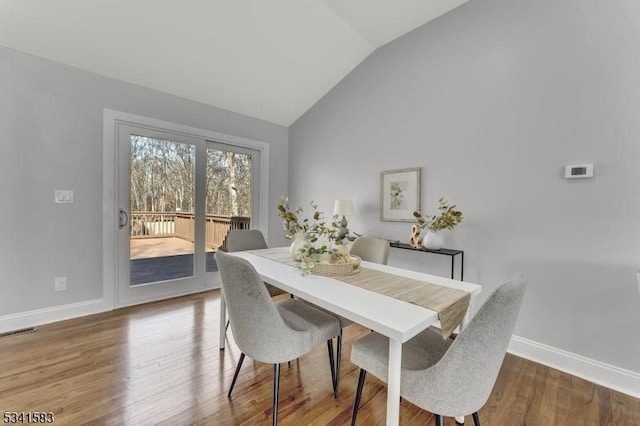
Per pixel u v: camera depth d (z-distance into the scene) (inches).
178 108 122.0
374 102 122.0
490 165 88.7
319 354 81.9
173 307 112.4
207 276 135.0
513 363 78.7
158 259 120.8
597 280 70.9
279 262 77.2
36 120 90.9
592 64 70.5
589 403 62.3
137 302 114.8
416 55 107.3
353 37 112.7
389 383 40.9
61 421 53.6
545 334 78.8
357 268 69.2
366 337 54.7
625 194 66.9
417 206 107.1
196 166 129.6
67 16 82.4
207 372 70.6
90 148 101.1
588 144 71.4
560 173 75.8
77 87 97.7
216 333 91.4
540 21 78.2
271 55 113.1
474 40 91.7
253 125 149.3
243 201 149.2
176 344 83.8
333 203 141.6
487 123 89.0
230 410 57.9
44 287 94.3
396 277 64.3
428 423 56.5
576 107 73.0
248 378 68.9
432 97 102.7
